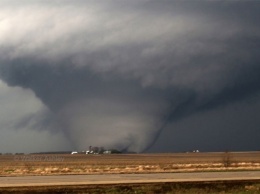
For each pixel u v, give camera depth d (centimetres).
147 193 3803
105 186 3841
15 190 3650
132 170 6600
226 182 4150
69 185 3828
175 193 3812
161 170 6481
